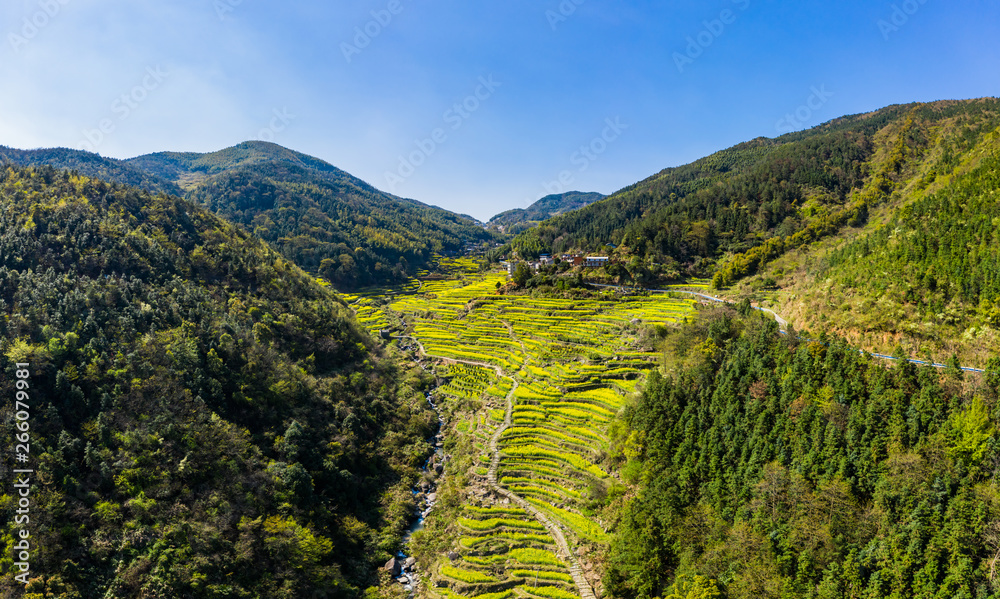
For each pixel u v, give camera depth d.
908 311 65.06
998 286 58.88
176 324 79.81
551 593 56.50
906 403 50.28
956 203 81.81
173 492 57.72
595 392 97.44
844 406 53.75
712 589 46.09
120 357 66.88
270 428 75.31
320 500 68.38
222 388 74.25
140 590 48.09
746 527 50.41
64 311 69.31
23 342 60.47
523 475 77.62
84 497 52.44
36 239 83.94
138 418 62.16
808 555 44.56
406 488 79.25
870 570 42.00
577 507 69.75
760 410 59.88
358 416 89.88
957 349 56.72
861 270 81.50
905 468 45.06
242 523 57.97
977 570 37.41
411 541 68.50
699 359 74.31
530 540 64.50
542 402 97.44
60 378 59.06
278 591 53.81
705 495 57.16
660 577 53.41
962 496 41.03
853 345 65.00
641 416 72.00
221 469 62.91
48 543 46.84
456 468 83.25
